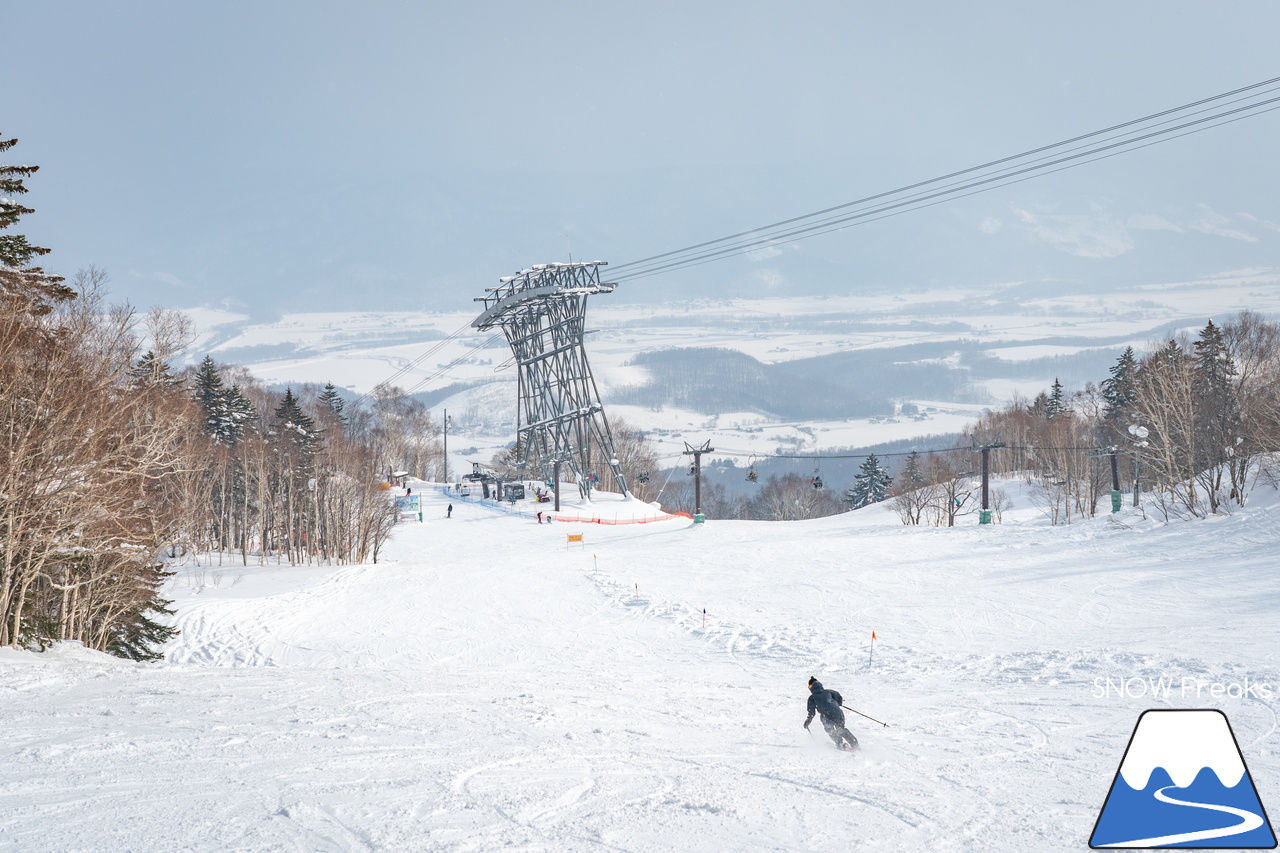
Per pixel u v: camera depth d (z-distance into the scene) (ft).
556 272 398.42
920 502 281.33
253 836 29.37
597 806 34.96
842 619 126.00
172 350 92.02
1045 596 132.26
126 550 93.86
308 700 58.13
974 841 32.09
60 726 45.70
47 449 72.28
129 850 27.78
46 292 80.12
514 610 150.41
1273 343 231.71
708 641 119.85
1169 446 213.46
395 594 169.48
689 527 289.33
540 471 442.50
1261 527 161.27
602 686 77.56
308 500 253.03
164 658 119.65
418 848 28.60
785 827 33.35
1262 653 77.36
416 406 575.79
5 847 27.91
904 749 49.73
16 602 81.05
